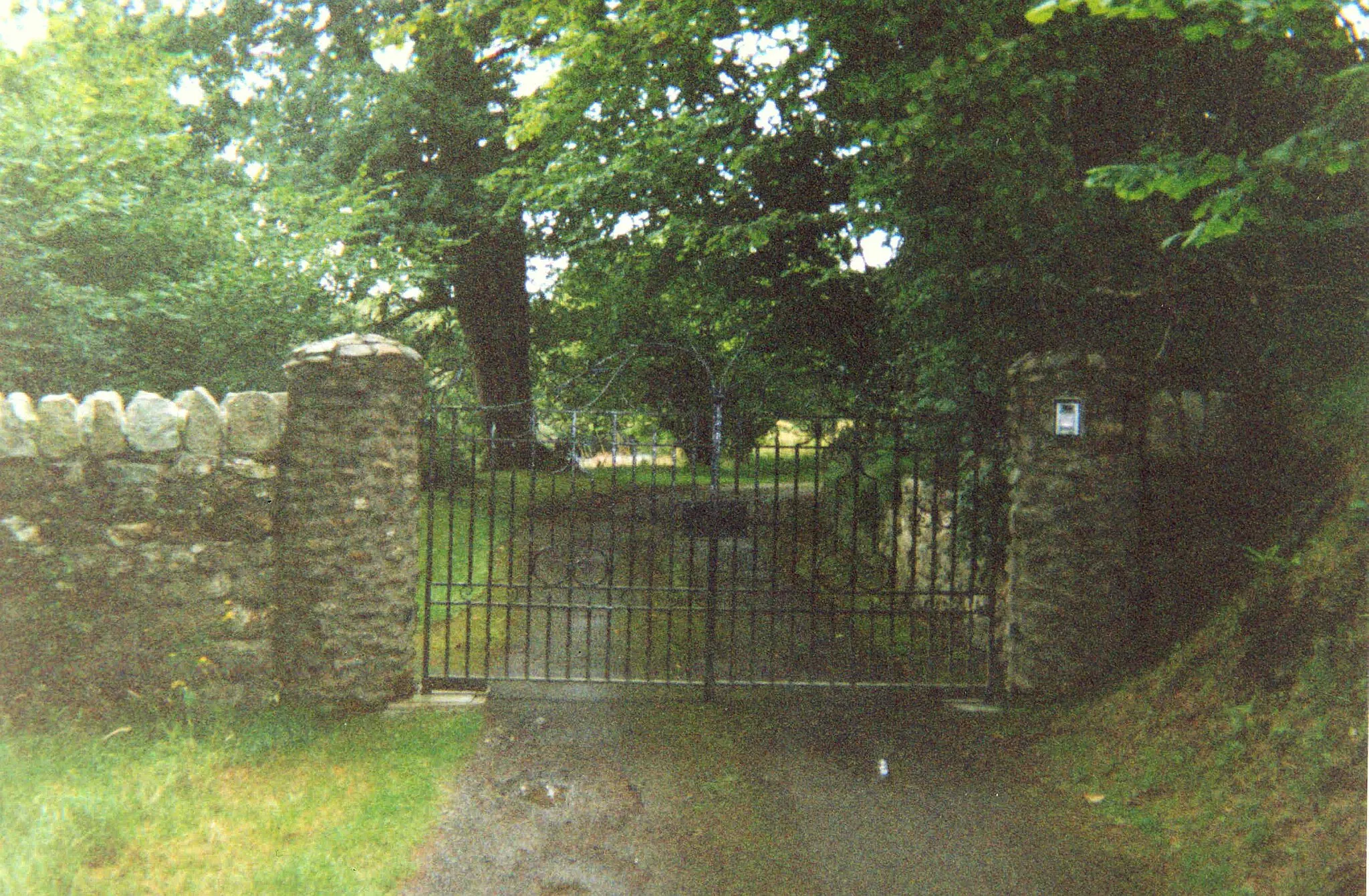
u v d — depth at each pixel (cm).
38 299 712
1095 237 631
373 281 1170
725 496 1504
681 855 420
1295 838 385
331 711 572
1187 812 436
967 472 769
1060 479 612
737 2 773
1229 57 574
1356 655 420
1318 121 422
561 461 643
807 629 865
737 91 1212
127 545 552
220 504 561
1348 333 558
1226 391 609
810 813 464
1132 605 605
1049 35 559
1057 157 614
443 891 382
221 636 560
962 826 451
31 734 502
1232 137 594
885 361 1139
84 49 810
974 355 763
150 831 404
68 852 371
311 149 1428
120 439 553
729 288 1262
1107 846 428
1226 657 493
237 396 566
